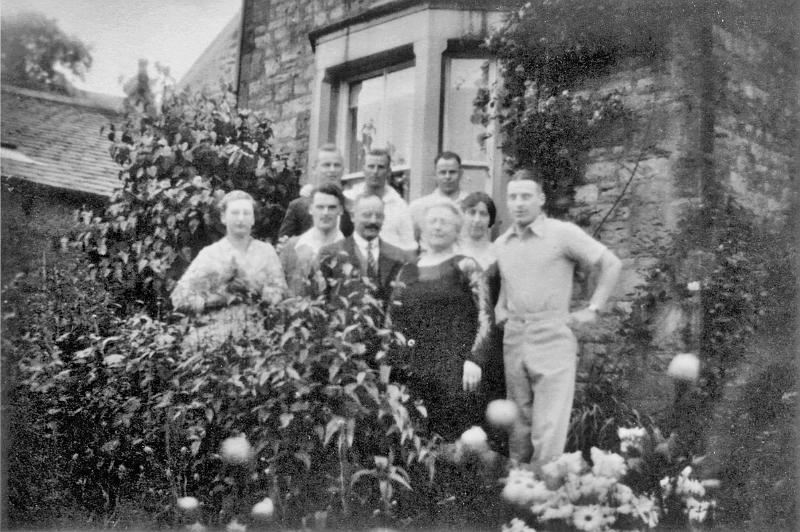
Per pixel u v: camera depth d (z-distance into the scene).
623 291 4.79
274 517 3.72
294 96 6.36
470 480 3.87
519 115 5.20
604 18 5.02
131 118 5.85
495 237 5.22
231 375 3.81
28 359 4.57
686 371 4.42
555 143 5.09
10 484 4.32
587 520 3.45
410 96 5.69
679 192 4.74
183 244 5.62
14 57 5.53
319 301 3.83
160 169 5.74
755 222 4.89
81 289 5.35
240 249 4.64
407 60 5.73
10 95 5.91
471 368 4.02
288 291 4.08
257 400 3.82
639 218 4.82
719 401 4.54
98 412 4.34
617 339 4.68
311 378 3.76
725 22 4.94
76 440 4.36
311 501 3.75
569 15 5.09
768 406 4.62
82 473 4.31
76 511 4.22
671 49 4.86
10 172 6.14
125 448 4.23
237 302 4.15
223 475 3.88
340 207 4.67
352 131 6.04
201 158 5.80
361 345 3.76
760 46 5.12
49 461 4.34
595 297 4.10
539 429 4.05
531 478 3.67
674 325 4.62
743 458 4.48
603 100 4.98
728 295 4.68
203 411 3.96
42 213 6.04
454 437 4.06
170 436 4.07
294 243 4.76
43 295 5.21
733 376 4.61
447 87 5.50
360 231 4.35
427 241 4.29
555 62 5.13
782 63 5.19
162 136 5.80
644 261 4.77
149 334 4.24
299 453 3.72
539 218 4.26
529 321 4.14
